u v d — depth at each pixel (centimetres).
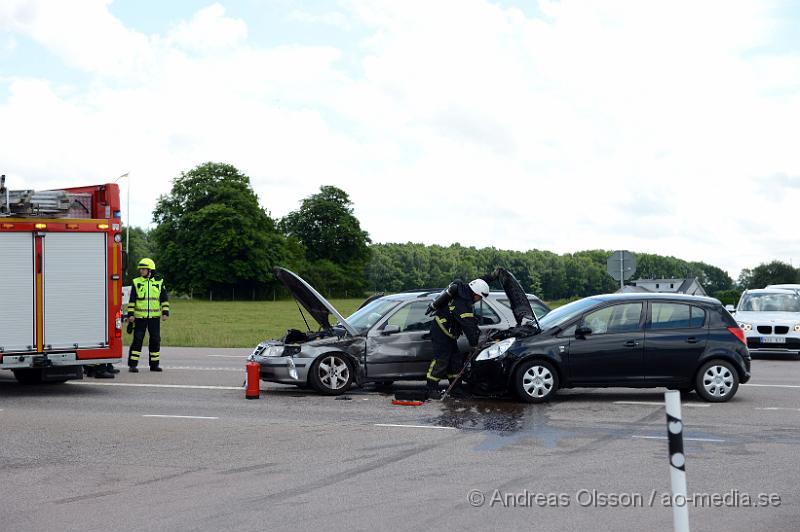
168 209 9338
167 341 2758
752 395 1391
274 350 1370
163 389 1465
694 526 630
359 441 966
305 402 1291
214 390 1451
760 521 644
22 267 1378
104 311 1436
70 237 1413
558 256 14150
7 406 1261
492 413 1175
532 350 1262
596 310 1298
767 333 2258
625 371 1279
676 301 1321
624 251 2483
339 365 1366
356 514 661
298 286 1423
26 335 1379
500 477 787
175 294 9394
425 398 1288
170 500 708
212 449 922
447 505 687
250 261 9225
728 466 836
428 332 1391
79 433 1023
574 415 1155
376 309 1444
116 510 678
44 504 699
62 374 1398
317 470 817
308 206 11056
